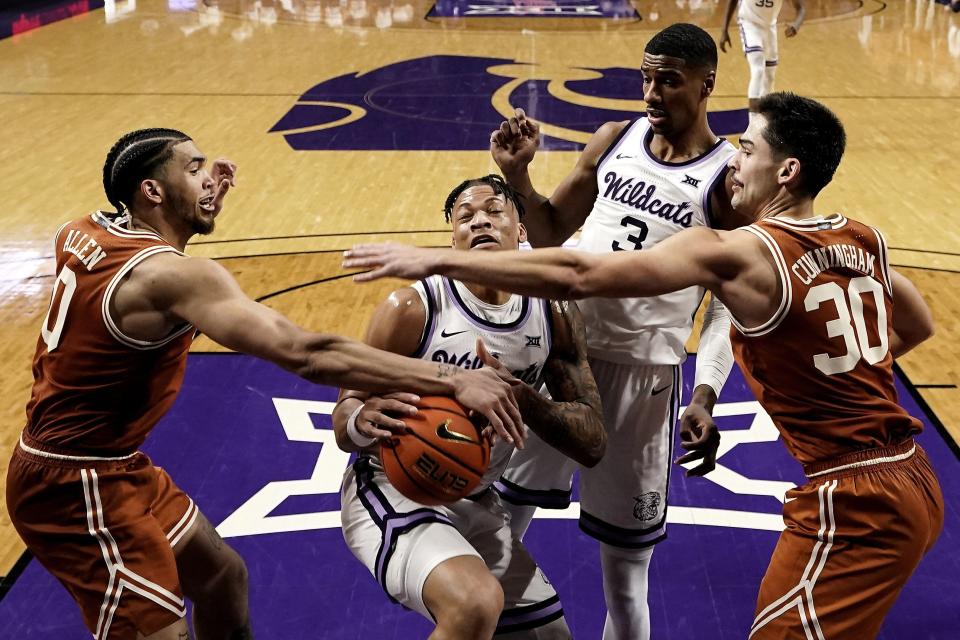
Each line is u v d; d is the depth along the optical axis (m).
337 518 3.80
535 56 12.79
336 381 2.30
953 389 4.74
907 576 2.38
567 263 2.21
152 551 2.56
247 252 6.44
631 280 2.22
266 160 8.45
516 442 2.31
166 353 2.51
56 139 9.05
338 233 6.79
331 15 16.30
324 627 3.23
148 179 2.55
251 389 4.75
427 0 17.94
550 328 2.61
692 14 15.98
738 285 2.31
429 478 2.28
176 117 9.84
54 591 3.39
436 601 2.28
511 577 2.66
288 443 4.30
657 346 2.95
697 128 2.92
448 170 8.17
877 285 2.43
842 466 2.39
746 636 3.23
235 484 4.00
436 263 2.16
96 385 2.47
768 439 4.36
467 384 2.32
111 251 2.44
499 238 2.57
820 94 10.64
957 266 6.18
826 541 2.40
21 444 2.57
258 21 15.66
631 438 2.97
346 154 8.63
